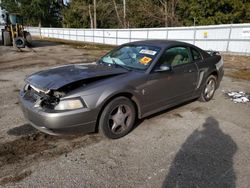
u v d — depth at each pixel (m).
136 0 36.12
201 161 3.16
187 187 2.67
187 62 4.82
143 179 2.79
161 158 3.23
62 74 3.71
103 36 31.17
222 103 5.50
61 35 43.25
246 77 8.67
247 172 2.94
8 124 4.20
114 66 4.28
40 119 3.25
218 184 2.72
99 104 3.36
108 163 3.10
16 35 18.77
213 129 4.12
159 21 33.28
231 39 16.42
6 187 2.63
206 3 27.59
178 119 4.53
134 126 4.18
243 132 4.02
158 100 4.22
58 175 2.85
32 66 10.64
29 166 3.01
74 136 3.79
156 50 4.32
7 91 6.33
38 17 68.12
